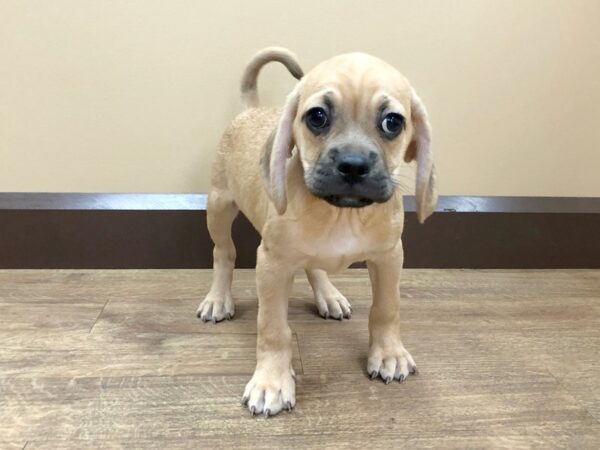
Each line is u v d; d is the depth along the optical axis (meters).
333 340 1.48
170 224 1.87
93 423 1.12
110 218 1.85
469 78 1.85
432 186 1.19
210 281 1.83
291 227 1.15
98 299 1.67
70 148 1.83
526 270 2.01
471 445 1.08
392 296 1.30
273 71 1.81
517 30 1.82
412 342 1.47
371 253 1.22
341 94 1.05
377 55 1.80
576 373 1.35
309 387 1.26
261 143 1.35
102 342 1.43
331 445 1.07
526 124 1.92
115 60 1.75
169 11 1.71
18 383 1.24
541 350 1.45
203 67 1.78
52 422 1.12
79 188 1.87
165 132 1.83
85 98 1.78
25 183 1.85
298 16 1.75
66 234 1.85
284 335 1.23
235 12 1.73
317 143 1.07
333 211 1.13
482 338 1.50
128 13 1.71
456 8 1.77
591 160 2.00
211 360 1.36
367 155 1.01
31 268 1.88
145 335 1.47
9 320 1.52
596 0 1.81
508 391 1.27
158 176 1.88
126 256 1.90
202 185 1.91
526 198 2.00
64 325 1.51
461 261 2.00
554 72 1.88
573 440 1.11
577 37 1.85
